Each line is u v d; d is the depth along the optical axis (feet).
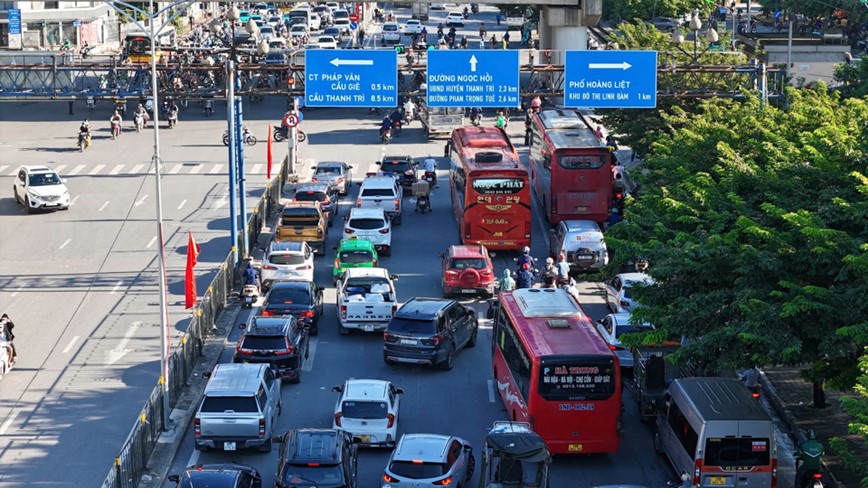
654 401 156.97
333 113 390.42
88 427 155.22
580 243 224.33
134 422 157.17
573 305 161.17
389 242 238.68
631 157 312.50
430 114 346.74
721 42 315.17
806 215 135.95
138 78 334.85
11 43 498.69
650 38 293.64
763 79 253.85
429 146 341.00
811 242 134.21
